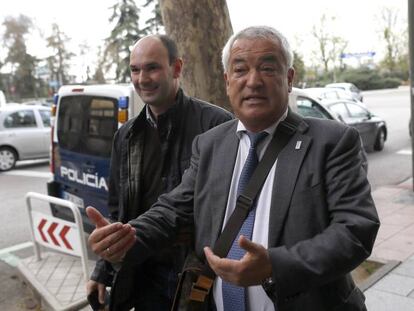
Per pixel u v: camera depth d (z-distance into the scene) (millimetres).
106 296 2281
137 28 32938
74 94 5332
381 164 10219
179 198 1891
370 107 27828
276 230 1526
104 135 4891
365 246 1409
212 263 1410
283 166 1578
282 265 1343
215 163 1773
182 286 1765
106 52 35125
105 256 1656
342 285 1580
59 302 3840
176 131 2359
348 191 1470
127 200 2369
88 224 5141
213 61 4949
